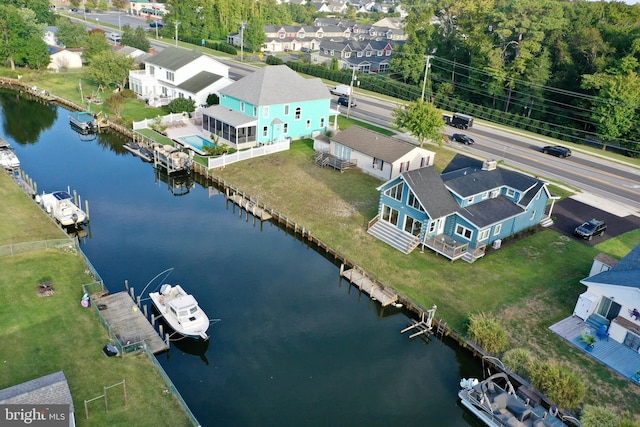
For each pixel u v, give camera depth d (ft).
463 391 96.12
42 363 94.84
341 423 90.68
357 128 206.69
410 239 146.72
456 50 367.45
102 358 97.96
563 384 93.71
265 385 98.37
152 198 176.65
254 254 144.46
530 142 252.01
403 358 108.27
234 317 116.98
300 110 226.79
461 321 116.37
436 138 214.28
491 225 142.61
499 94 321.73
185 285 127.13
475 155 222.48
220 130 221.05
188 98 260.42
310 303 124.36
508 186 156.25
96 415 84.74
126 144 222.48
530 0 312.09
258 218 165.58
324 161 199.82
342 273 134.51
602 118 256.32
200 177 195.00
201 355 105.19
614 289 111.65
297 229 154.92
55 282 120.06
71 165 200.64
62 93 289.74
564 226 164.14
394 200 150.30
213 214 167.32
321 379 100.83
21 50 320.29
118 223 156.56
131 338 105.29
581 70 299.79
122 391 90.58
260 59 433.89
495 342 106.01
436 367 106.42
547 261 143.33
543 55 305.53
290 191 179.42
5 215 148.97
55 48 358.64
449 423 92.73
